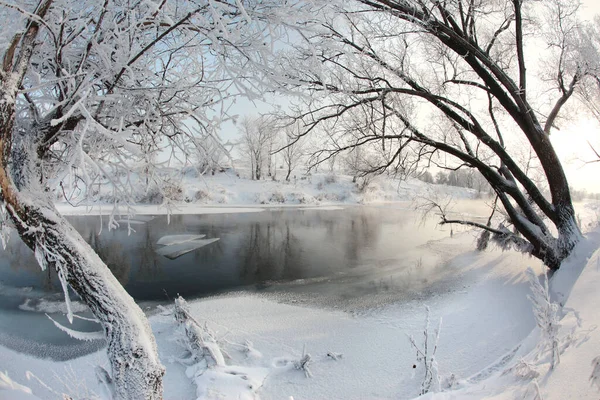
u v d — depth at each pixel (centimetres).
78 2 259
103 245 1667
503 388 311
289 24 253
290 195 3903
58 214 270
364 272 1289
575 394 247
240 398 516
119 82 283
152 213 2603
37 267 1307
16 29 231
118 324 267
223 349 674
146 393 263
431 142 922
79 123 283
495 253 1430
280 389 558
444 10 804
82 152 178
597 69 971
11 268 1291
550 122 1025
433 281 1152
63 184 305
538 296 375
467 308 877
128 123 305
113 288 274
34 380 598
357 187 4094
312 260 1463
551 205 944
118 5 272
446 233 2045
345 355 660
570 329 390
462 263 1352
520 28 890
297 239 1892
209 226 2244
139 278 1218
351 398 529
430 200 1230
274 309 924
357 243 1791
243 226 2272
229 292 1081
